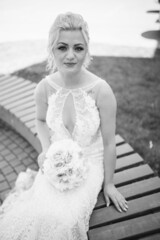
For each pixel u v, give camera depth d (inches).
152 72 215.6
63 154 77.1
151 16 365.1
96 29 334.6
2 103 159.0
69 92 85.0
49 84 89.6
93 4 447.8
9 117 157.0
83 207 80.7
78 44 75.9
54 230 78.9
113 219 81.7
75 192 82.7
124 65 229.8
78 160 77.6
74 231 79.0
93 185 85.1
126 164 102.3
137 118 167.2
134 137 152.6
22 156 147.5
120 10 406.0
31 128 134.9
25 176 115.5
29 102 157.4
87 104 83.2
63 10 426.9
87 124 83.9
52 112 87.4
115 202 84.6
